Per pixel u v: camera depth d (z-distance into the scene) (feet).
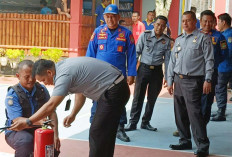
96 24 49.85
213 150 20.38
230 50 27.02
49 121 13.39
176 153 19.60
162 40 23.03
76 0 45.78
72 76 13.52
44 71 13.21
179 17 52.44
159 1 51.42
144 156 19.01
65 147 19.93
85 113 27.99
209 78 18.48
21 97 14.48
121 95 14.46
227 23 28.07
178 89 19.44
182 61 18.98
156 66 23.11
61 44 46.34
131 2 60.08
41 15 46.32
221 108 27.07
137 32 44.98
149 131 23.75
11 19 46.70
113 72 14.37
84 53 47.80
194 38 18.80
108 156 14.96
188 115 19.24
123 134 21.54
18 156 14.55
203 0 56.70
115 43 20.67
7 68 45.85
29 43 46.78
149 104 23.71
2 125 24.02
